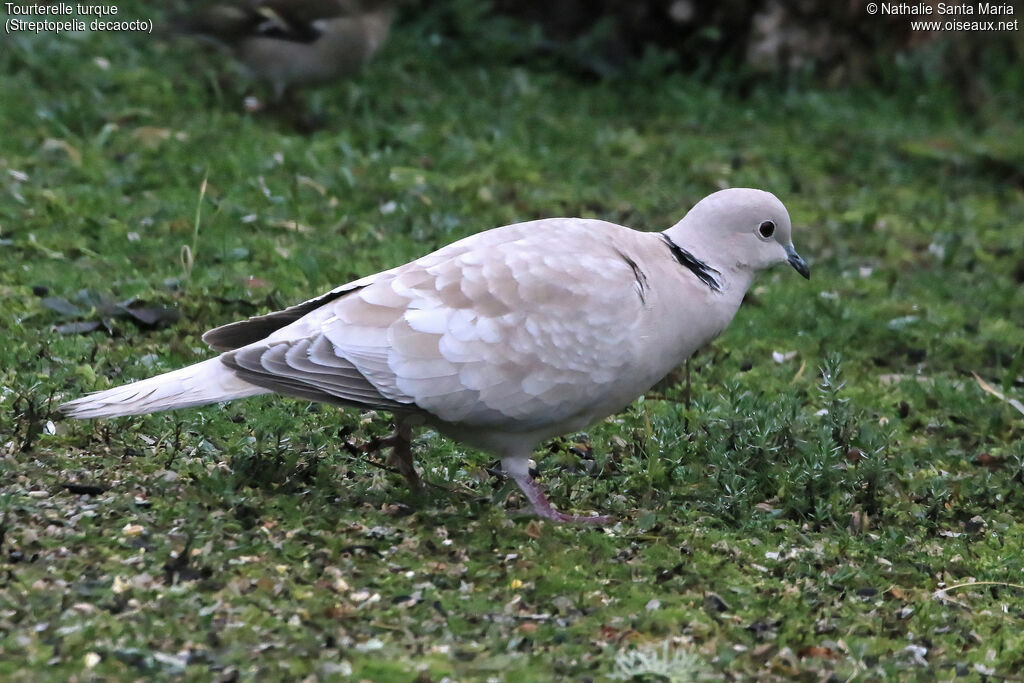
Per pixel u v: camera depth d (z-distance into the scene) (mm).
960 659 7648
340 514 8594
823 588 8391
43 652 6617
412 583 7809
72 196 14789
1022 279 16812
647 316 8758
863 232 17672
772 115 22391
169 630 6906
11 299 12016
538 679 6789
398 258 14273
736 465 9875
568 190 17438
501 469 9898
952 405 12453
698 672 7047
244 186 15734
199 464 9102
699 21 23422
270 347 8203
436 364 8258
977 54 25047
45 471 8688
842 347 13812
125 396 8188
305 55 18375
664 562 8477
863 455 10422
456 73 21828
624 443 10430
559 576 8023
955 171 21016
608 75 22844
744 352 13297
